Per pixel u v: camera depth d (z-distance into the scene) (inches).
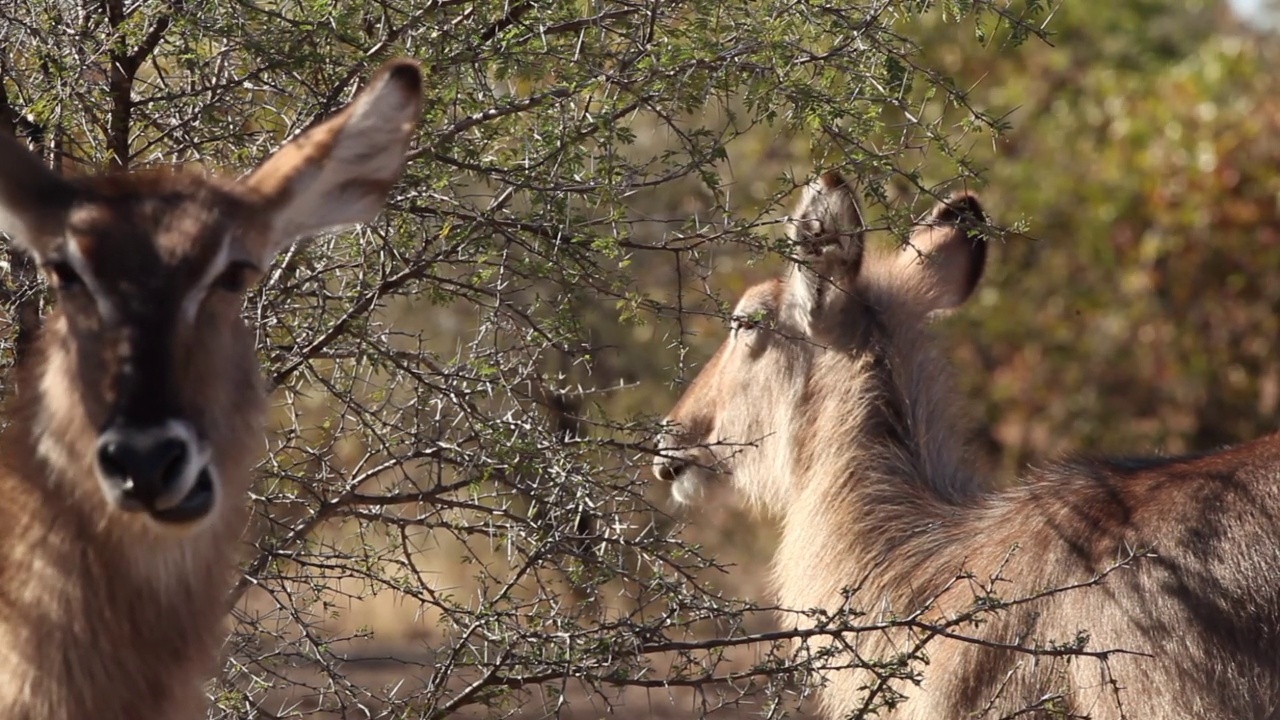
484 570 381.1
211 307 266.4
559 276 367.9
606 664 353.1
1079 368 851.4
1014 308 861.2
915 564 411.8
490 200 411.8
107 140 371.9
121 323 255.3
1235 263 842.2
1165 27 1186.0
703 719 353.7
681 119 402.0
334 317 384.2
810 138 408.2
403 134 291.7
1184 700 350.0
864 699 374.6
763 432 459.2
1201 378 834.2
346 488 374.6
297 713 371.9
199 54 364.8
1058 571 377.4
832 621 347.6
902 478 429.4
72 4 366.6
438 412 378.3
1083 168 888.9
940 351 452.4
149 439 250.5
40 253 266.1
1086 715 361.7
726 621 390.3
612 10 375.9
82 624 269.9
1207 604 351.9
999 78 946.7
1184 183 853.8
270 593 365.4
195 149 381.1
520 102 360.2
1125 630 359.3
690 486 477.7
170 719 281.0
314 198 287.1
